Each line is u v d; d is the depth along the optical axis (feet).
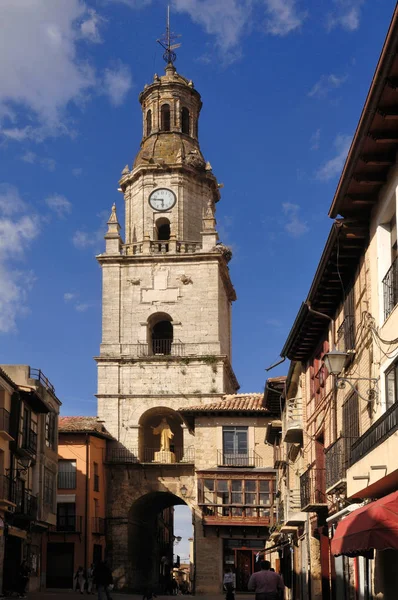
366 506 57.47
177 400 219.41
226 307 241.96
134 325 225.97
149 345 225.97
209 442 202.18
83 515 202.90
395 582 61.82
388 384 66.69
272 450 200.34
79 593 176.96
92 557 204.03
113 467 216.54
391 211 66.18
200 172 239.91
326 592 103.55
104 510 213.25
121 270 229.66
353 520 55.83
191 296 225.97
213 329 223.30
